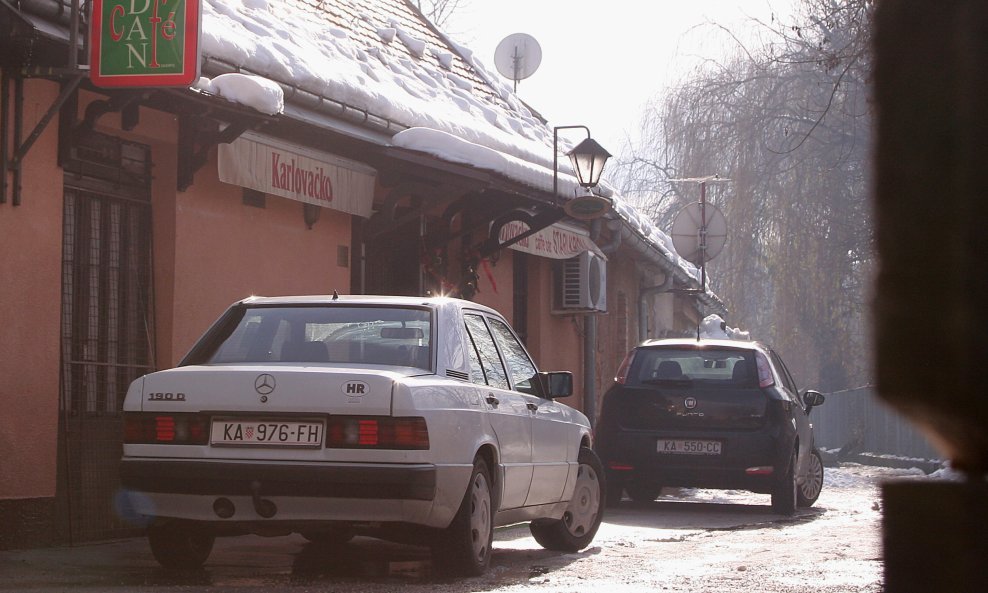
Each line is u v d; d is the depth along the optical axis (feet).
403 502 25.63
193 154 39.91
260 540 37.01
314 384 26.11
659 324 128.88
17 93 32.73
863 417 148.87
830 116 125.39
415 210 53.26
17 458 32.76
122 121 37.17
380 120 48.98
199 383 26.66
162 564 28.53
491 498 29.76
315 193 46.57
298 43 50.60
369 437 25.80
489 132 62.39
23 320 33.04
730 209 133.18
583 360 87.20
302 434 26.04
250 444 26.20
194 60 32.48
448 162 49.39
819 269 131.34
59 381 34.94
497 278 70.23
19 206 32.99
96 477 36.52
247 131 42.34
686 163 136.67
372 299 30.25
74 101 34.68
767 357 57.62
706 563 32.68
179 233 39.99
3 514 32.22
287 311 30.01
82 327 36.63
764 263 138.62
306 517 26.07
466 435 27.76
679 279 118.32
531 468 32.19
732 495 70.95
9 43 31.27
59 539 34.78
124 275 38.40
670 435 56.03
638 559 33.86
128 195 38.63
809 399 63.26
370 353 28.66
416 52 71.61
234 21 46.57
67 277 36.14
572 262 79.46
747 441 55.21
